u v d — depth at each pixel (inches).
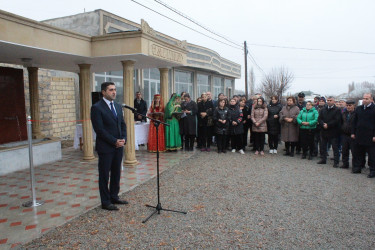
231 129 314.5
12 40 178.9
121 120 164.9
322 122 265.1
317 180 217.2
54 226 137.9
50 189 194.7
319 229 136.3
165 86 315.9
